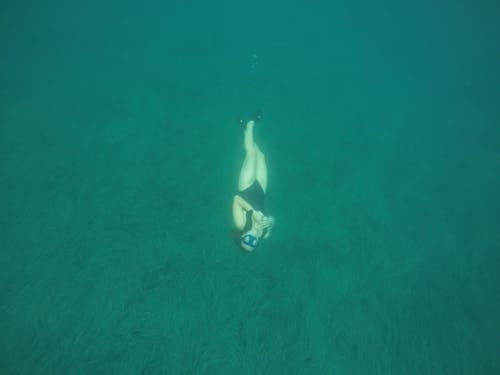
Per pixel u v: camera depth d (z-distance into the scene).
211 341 3.94
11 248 4.52
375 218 5.97
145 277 4.43
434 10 29.77
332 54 14.36
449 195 6.81
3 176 5.59
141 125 7.51
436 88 12.24
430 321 4.47
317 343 4.09
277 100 9.41
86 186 5.66
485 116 10.33
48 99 8.03
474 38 20.27
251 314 4.26
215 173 6.31
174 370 3.65
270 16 20.61
